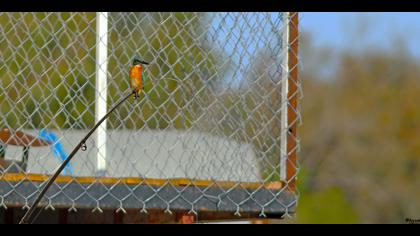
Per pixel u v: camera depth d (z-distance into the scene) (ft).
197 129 49.26
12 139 48.19
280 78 48.88
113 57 51.90
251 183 48.42
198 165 49.52
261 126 49.14
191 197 47.93
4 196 46.19
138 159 48.93
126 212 53.11
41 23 50.67
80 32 52.42
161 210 49.93
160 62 51.42
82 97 50.06
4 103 50.55
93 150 50.78
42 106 51.72
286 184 48.42
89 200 46.96
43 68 48.39
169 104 50.85
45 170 48.65
